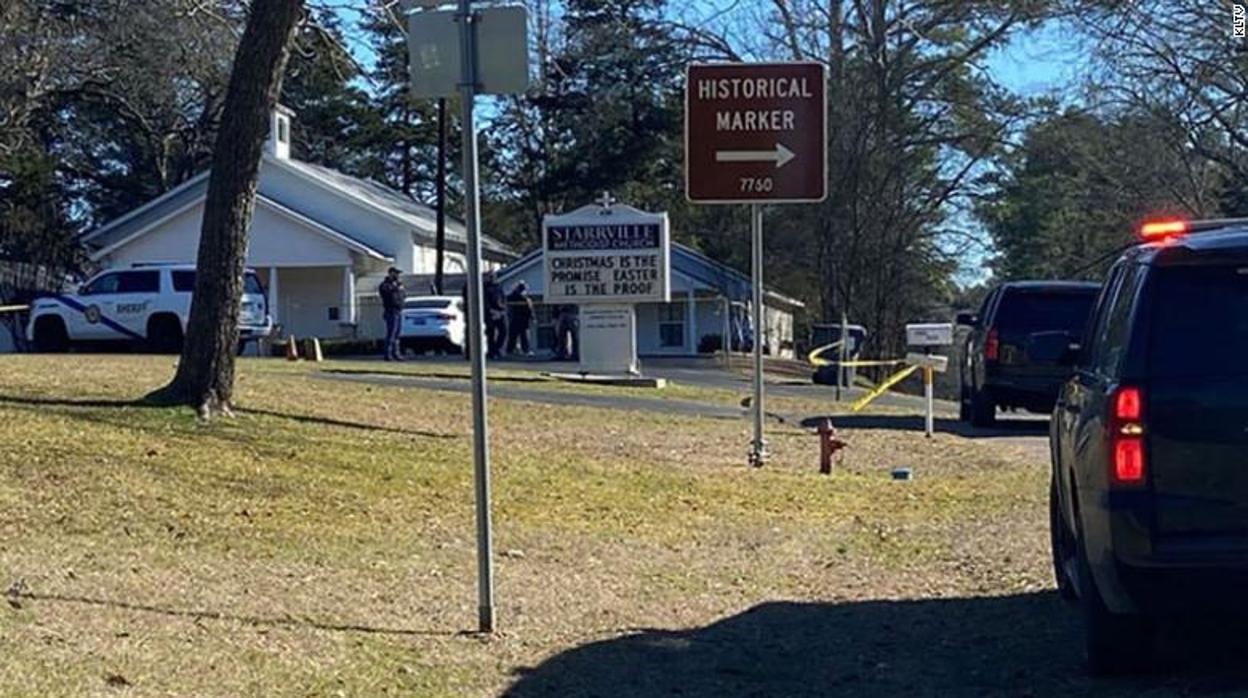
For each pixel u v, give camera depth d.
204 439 13.23
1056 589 9.72
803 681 7.88
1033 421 22.09
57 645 7.22
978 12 40.94
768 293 48.78
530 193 64.25
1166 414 6.61
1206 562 6.50
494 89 8.30
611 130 59.16
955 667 8.04
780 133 15.73
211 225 14.43
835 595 10.09
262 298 34.50
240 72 14.30
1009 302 20.69
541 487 13.30
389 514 11.48
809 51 42.66
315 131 61.56
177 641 7.60
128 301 32.78
